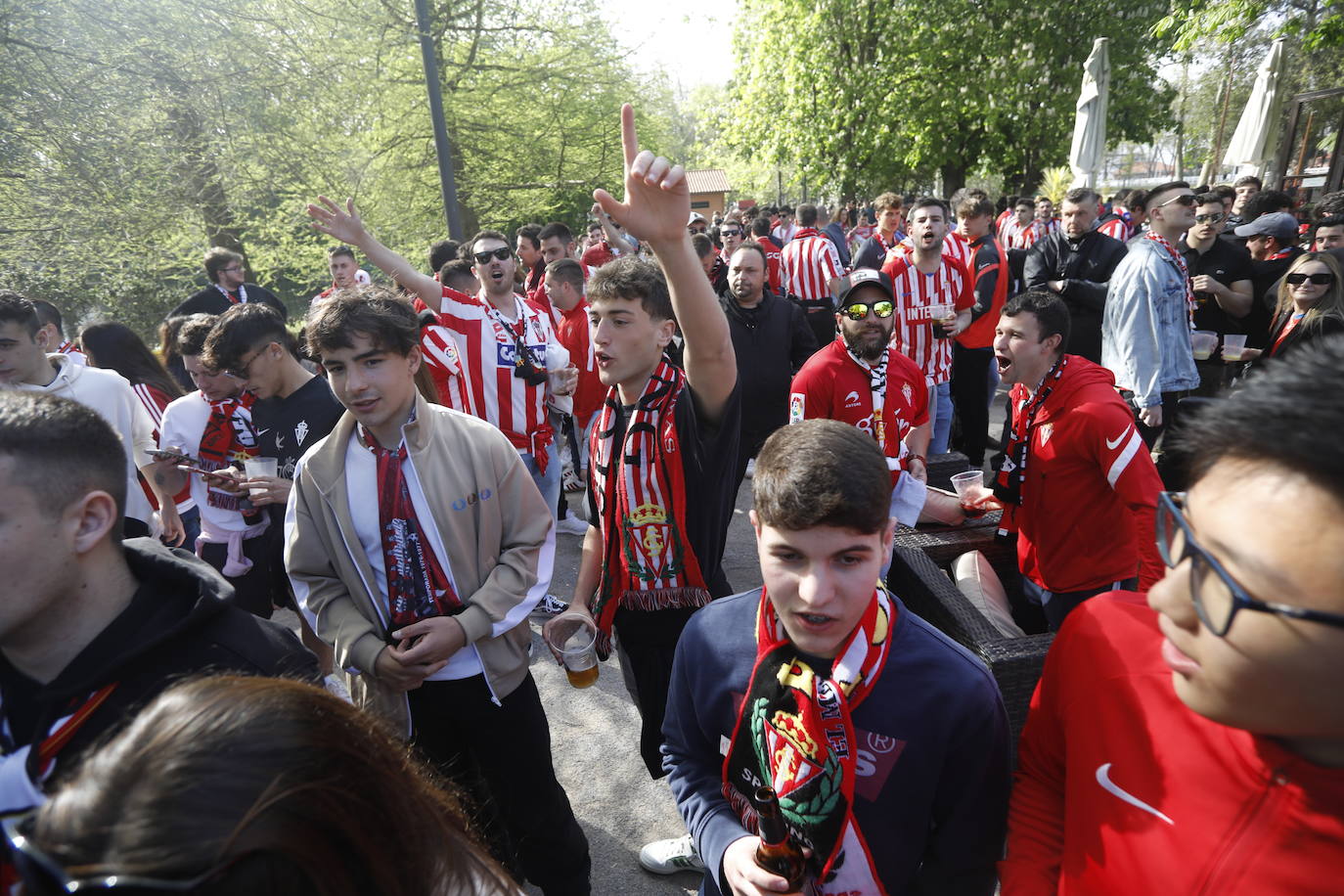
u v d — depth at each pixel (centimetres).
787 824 128
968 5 1805
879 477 114
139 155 874
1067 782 105
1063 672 110
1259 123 1148
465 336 411
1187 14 917
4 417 112
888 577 305
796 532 113
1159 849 88
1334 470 62
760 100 2147
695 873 251
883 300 330
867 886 128
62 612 119
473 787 224
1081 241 588
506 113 1477
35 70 798
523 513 208
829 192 2202
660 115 1839
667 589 220
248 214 1071
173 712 72
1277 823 79
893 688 122
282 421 264
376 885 75
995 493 291
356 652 190
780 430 124
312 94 1060
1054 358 265
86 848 62
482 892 93
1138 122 1961
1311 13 974
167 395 380
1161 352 449
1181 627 75
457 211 787
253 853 64
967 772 124
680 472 212
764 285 518
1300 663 65
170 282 977
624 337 208
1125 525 264
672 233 174
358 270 737
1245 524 67
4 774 114
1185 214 446
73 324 916
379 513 194
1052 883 110
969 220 624
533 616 423
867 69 1909
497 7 1433
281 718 74
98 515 118
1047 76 1877
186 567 129
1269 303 530
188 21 894
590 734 328
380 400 186
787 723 125
